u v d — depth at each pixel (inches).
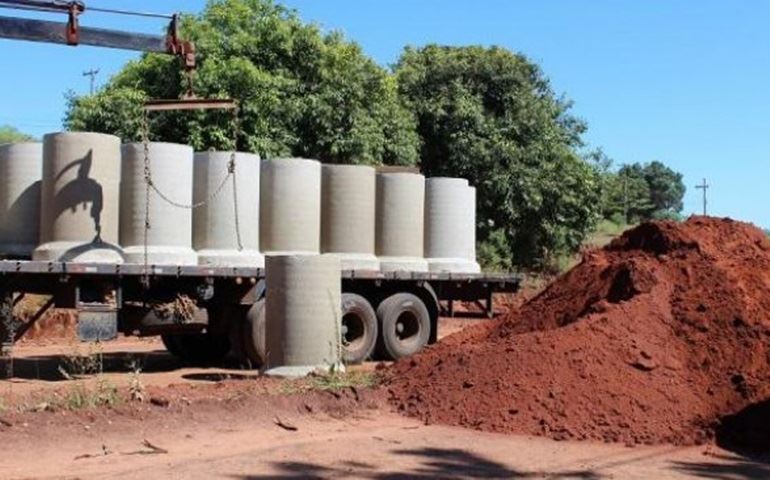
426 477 307.1
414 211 695.1
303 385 442.9
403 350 673.6
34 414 353.7
